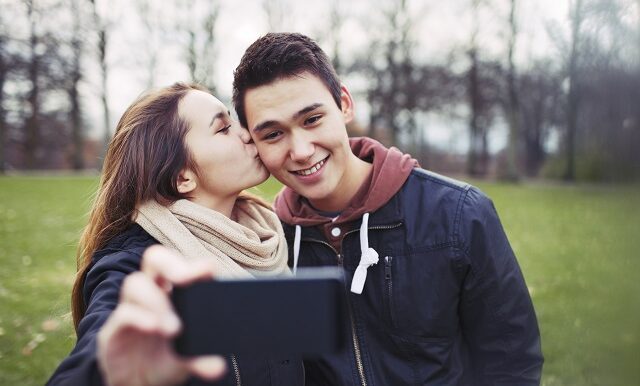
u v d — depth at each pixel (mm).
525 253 7008
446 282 1890
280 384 1738
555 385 3318
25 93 24297
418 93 28016
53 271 6250
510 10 23547
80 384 986
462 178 28156
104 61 23578
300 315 935
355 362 1937
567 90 18031
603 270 4016
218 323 926
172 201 1814
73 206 11828
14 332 4297
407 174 2002
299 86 1786
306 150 1805
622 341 2287
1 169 23828
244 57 1877
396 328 1924
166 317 869
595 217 7156
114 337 879
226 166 1852
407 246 1926
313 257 2092
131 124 1852
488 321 1932
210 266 938
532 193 16266
